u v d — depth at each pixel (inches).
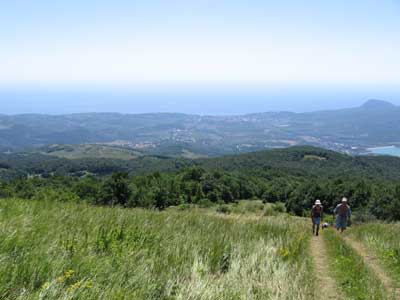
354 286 283.9
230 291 221.0
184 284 219.6
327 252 450.6
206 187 2421.3
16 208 363.6
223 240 364.2
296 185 2578.7
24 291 164.1
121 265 220.2
